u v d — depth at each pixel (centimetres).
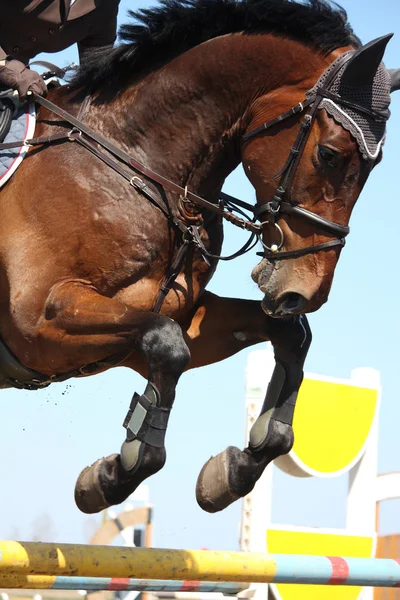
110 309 443
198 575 414
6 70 486
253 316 503
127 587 447
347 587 823
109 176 466
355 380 873
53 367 471
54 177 470
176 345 431
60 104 501
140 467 429
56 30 507
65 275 458
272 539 762
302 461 786
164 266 471
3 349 486
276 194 446
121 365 507
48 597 1060
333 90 437
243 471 481
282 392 496
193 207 474
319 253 439
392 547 926
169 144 474
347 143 433
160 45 490
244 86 466
